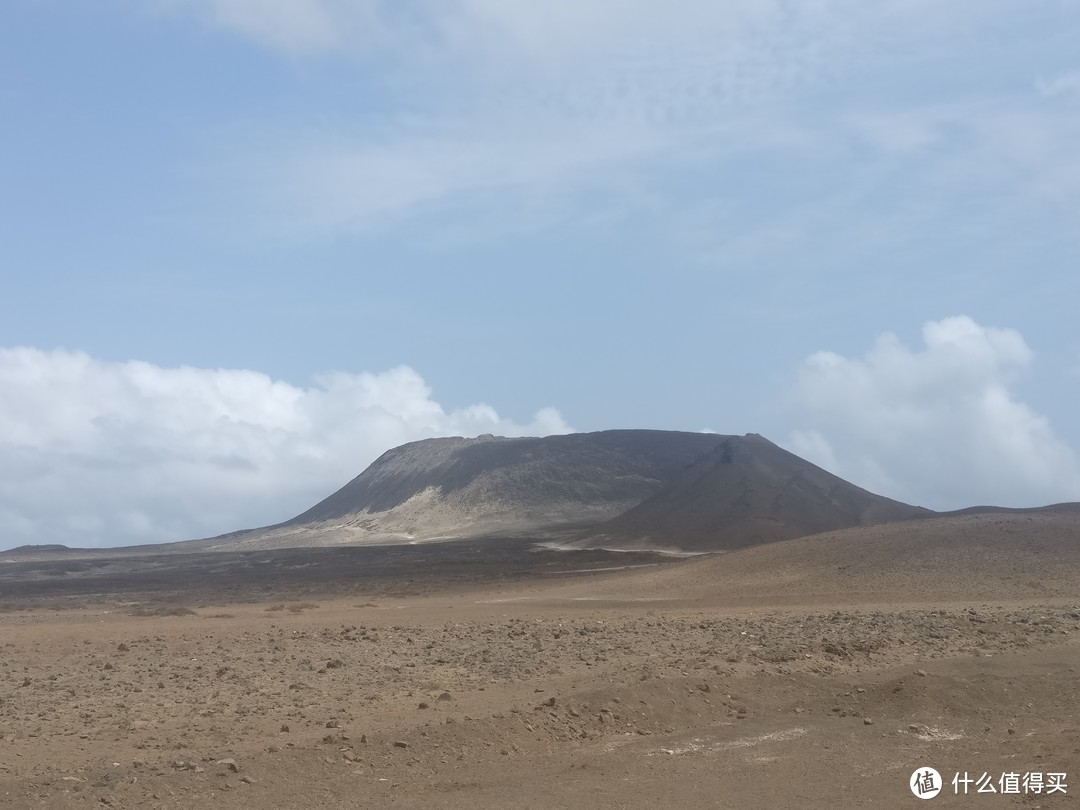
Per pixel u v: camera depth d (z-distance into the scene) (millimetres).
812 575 57188
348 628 33344
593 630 31328
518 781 14016
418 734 15375
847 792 13719
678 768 14797
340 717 17188
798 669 21609
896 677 19906
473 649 26781
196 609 56156
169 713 18156
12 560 199000
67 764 14188
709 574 62406
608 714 17062
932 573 54062
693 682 19062
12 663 25734
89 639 31031
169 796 12812
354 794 13305
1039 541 58062
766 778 14359
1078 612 34312
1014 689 19484
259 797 12969
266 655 26281
